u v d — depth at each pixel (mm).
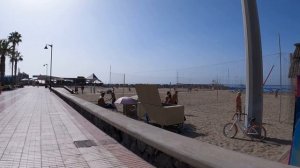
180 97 36750
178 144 5250
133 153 6723
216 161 4137
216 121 15008
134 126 7184
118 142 7855
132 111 16766
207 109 21094
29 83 113875
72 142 7859
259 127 10977
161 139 5676
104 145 7512
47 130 9719
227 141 10359
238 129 11875
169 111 12609
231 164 3971
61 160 6184
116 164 5902
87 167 5719
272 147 9445
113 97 21172
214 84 85375
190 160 4477
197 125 13852
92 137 8531
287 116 16312
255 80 11430
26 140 8094
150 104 13188
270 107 22891
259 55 11461
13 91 49281
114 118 8719
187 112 19172
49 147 7293
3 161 6121
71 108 18219
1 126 10539
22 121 11930
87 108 12312
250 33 11461
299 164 5723
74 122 11695
